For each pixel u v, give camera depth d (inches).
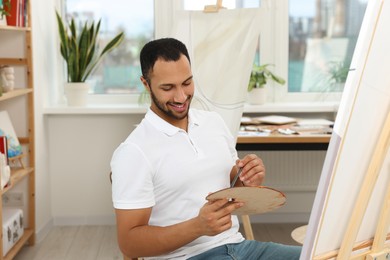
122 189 63.4
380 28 40.4
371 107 42.6
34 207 141.2
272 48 160.6
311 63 161.6
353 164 43.9
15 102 138.9
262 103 155.9
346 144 42.1
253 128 138.0
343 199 44.9
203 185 67.2
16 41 138.3
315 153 157.6
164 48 64.9
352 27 160.2
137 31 160.9
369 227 49.2
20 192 140.9
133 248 62.4
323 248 45.9
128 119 155.7
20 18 130.0
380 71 42.0
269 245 68.4
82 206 158.2
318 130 134.6
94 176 157.2
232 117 117.0
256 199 57.4
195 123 70.6
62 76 162.9
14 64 137.3
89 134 155.9
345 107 41.4
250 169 69.1
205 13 119.8
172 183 65.6
